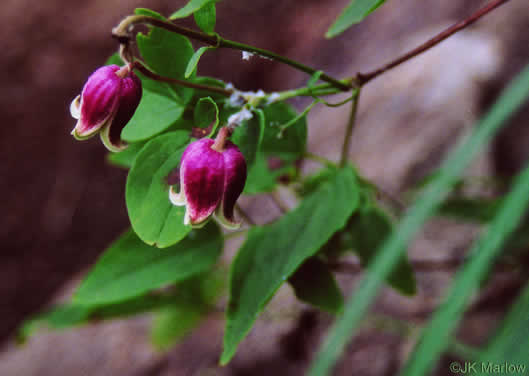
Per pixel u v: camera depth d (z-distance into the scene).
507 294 0.57
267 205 0.81
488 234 0.39
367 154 0.86
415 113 0.86
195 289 0.52
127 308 0.51
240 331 0.42
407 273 0.46
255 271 0.43
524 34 0.92
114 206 1.60
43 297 1.48
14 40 1.87
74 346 0.78
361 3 0.42
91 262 1.51
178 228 0.40
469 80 0.85
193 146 0.40
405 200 0.66
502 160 0.75
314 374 0.41
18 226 1.58
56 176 1.68
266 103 0.43
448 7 1.14
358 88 0.43
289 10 2.03
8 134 1.74
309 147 0.97
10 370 0.80
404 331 0.57
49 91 1.81
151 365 0.71
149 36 0.42
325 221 0.43
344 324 0.41
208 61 1.61
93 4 1.96
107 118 0.40
